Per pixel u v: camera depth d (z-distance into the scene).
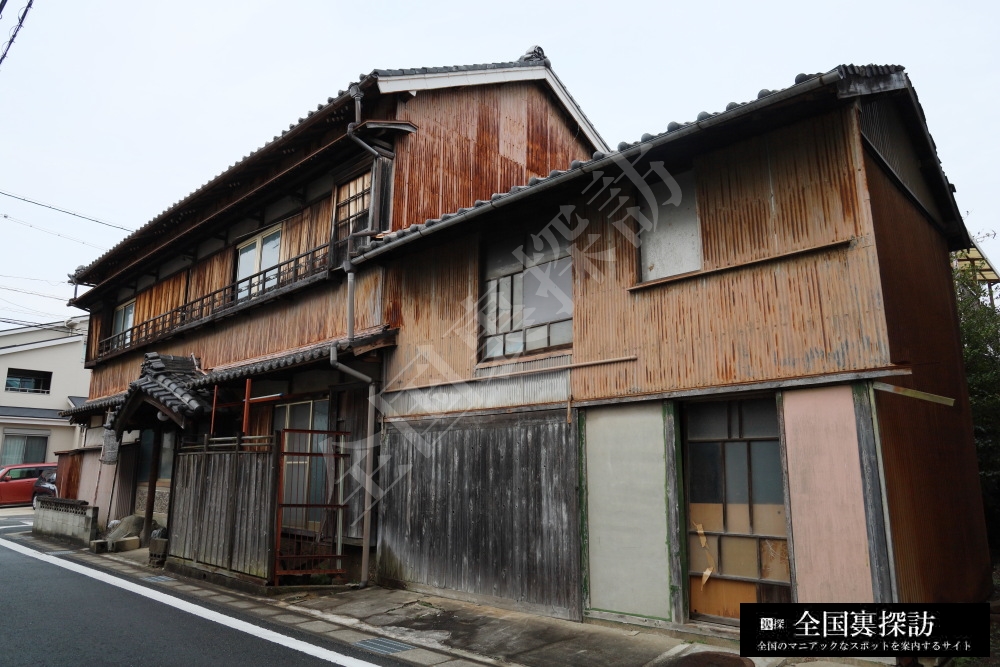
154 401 12.30
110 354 19.12
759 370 6.05
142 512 15.42
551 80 14.45
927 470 6.31
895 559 5.10
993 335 10.88
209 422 12.82
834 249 5.74
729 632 5.88
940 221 8.98
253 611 7.98
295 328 12.16
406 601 8.32
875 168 6.32
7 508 24.47
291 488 11.02
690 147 6.70
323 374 10.85
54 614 7.67
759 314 6.13
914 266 7.12
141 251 18.00
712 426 6.56
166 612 7.86
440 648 6.43
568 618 7.09
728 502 6.32
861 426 5.36
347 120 11.25
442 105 11.95
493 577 7.97
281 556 8.95
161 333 16.61
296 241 12.66
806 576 5.48
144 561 12.18
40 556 12.68
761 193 6.30
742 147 6.51
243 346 13.61
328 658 6.00
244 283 14.05
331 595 8.88
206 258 15.66
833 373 5.57
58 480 20.64
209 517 10.33
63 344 31.94
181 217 15.59
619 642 6.23
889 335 5.38
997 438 10.27
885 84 6.02
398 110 11.10
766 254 6.18
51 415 30.48
